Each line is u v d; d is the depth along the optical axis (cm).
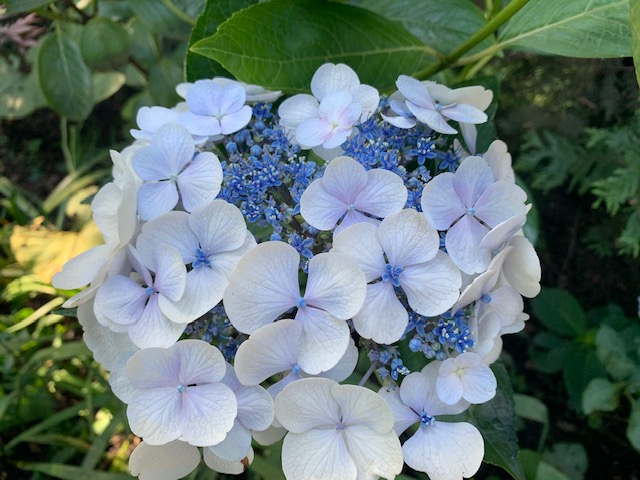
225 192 19
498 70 42
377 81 25
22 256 39
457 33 29
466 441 18
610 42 22
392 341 18
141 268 18
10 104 46
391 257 18
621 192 34
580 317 37
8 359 38
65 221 47
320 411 17
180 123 21
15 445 39
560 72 40
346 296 17
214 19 25
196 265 18
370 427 17
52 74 37
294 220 20
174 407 18
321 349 17
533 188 43
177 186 19
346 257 17
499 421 21
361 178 18
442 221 18
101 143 50
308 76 23
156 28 34
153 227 18
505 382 22
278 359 17
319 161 23
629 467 37
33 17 41
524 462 32
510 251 19
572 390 36
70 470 34
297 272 17
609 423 38
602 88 37
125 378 19
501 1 29
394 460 17
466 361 18
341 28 24
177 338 18
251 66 22
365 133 20
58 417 36
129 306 18
